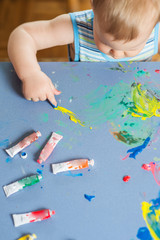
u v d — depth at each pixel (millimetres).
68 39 826
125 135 566
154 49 864
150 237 448
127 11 534
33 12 1717
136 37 579
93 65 683
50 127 569
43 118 583
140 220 462
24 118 581
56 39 805
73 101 614
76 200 475
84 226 450
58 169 505
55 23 795
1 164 514
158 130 579
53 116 587
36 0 1786
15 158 522
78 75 661
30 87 606
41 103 609
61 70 669
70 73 665
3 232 440
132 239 444
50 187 489
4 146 540
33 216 452
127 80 658
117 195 485
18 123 573
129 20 542
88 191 486
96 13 577
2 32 1611
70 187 490
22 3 1764
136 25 551
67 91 630
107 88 641
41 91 602
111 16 546
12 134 556
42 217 451
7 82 641
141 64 691
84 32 808
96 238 441
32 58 680
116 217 462
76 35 813
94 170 512
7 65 678
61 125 573
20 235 438
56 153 532
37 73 633
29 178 491
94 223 454
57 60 1503
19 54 676
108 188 491
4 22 1656
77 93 628
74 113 594
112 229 450
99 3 556
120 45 604
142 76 667
